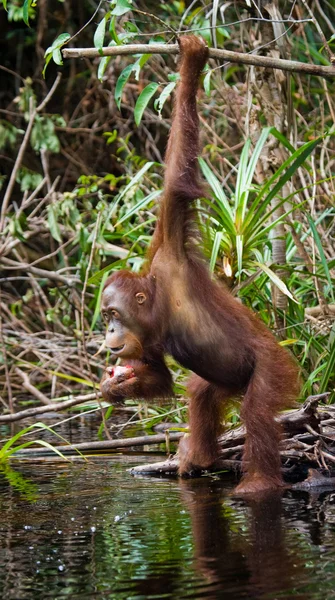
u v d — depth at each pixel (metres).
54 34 22.39
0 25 22.86
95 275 11.63
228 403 9.20
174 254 8.49
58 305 16.06
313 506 7.12
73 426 12.35
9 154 21.22
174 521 6.70
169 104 18.75
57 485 8.31
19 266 15.77
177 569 5.40
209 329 8.41
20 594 5.06
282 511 6.94
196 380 9.13
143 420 10.82
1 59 23.11
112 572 5.39
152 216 13.68
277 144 11.70
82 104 21.19
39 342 15.72
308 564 5.40
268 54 11.43
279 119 11.70
